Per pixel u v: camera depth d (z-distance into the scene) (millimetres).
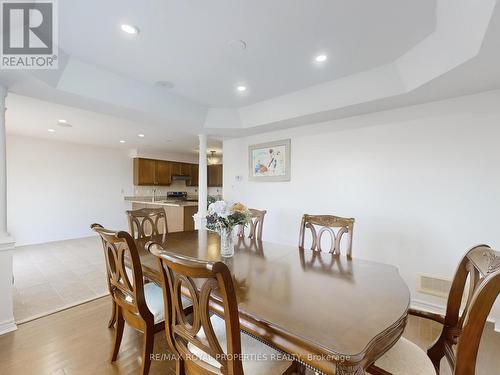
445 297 2338
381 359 1115
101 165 5844
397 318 956
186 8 1510
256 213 2523
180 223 5227
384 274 1437
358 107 2574
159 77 2434
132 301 1478
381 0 1433
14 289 2791
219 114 3389
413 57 1939
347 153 2963
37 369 1592
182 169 7289
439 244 2381
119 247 1427
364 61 2102
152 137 4777
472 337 827
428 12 1518
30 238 4832
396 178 2619
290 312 992
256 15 1571
